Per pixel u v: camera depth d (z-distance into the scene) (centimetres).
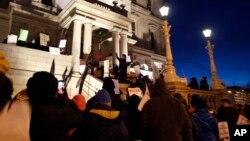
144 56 3556
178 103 410
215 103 1463
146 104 420
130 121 532
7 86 223
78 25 2014
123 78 1583
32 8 2362
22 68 1501
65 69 1708
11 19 2252
